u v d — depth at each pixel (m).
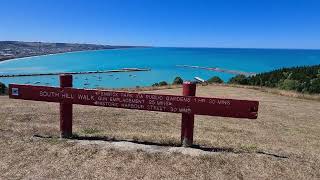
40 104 15.49
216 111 6.55
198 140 7.99
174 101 6.71
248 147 7.66
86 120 11.15
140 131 9.53
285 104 21.91
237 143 8.20
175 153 6.58
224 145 7.68
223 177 5.78
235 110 6.47
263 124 13.12
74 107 14.73
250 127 12.12
